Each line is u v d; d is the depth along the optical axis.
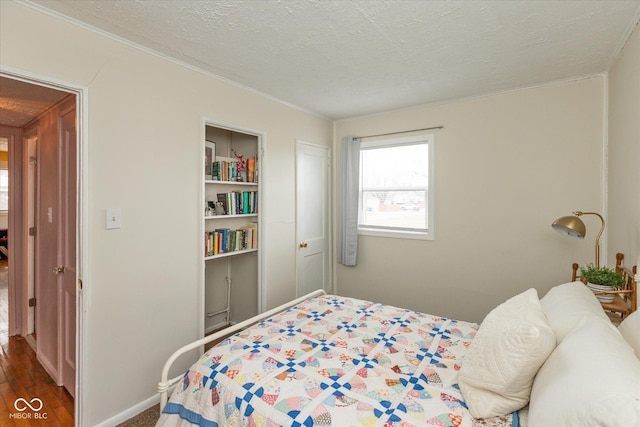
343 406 1.17
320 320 1.97
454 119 3.13
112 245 1.92
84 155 1.79
